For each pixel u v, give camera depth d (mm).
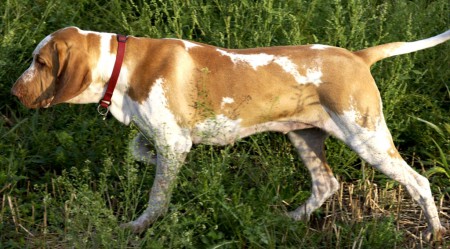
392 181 2994
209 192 2678
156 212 2686
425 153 3137
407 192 2768
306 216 2840
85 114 3193
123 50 2686
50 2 3365
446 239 2770
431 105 3199
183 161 2729
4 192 2887
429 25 3322
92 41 2691
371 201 2918
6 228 2740
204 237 2648
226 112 2705
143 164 2973
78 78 2662
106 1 3553
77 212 2545
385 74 3148
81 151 3068
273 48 2734
